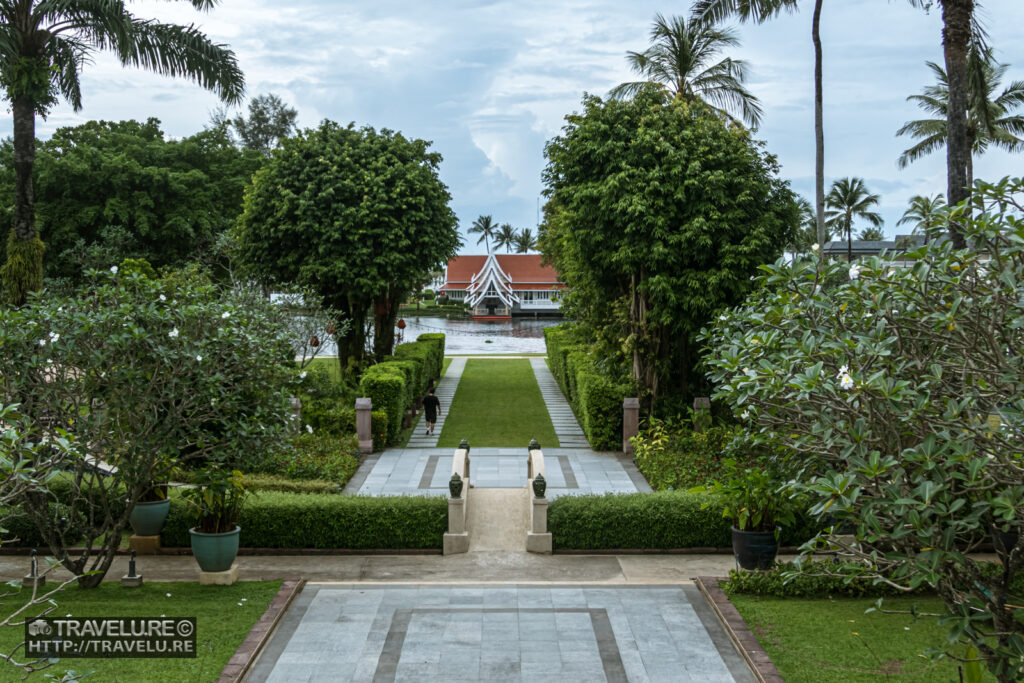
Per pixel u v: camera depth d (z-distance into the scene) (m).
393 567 14.36
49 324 10.80
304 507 15.21
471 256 112.38
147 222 40.75
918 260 7.30
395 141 34.28
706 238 22.98
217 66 17.50
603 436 24.34
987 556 13.25
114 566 14.03
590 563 14.57
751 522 12.57
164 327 11.18
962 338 6.93
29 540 14.69
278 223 32.31
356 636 10.42
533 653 9.88
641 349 25.81
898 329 7.18
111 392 10.92
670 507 15.19
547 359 45.12
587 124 24.75
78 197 41.56
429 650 9.98
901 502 5.87
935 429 6.64
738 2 25.48
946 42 16.44
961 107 16.27
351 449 23.19
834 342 6.93
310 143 33.19
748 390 7.67
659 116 24.81
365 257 31.80
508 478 20.83
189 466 14.11
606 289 26.92
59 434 10.27
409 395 29.50
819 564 11.33
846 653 9.44
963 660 6.52
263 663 9.56
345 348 35.41
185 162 45.44
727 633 10.46
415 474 21.33
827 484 6.15
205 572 12.45
